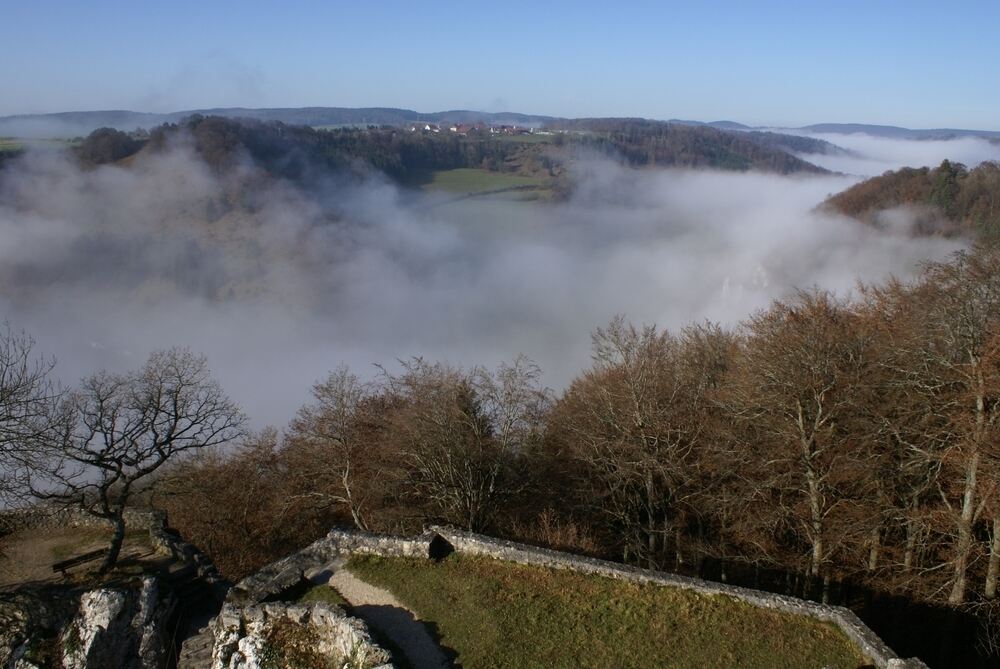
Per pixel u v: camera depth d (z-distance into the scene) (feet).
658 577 68.69
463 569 72.64
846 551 87.20
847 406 82.28
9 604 78.64
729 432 92.17
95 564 91.30
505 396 106.93
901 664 54.85
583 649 61.05
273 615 66.18
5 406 87.15
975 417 73.41
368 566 73.87
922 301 95.96
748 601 65.57
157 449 97.55
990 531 81.41
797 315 102.12
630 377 101.76
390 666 57.41
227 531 116.98
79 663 75.05
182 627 84.38
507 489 103.96
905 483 86.84
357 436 115.34
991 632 76.07
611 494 106.01
